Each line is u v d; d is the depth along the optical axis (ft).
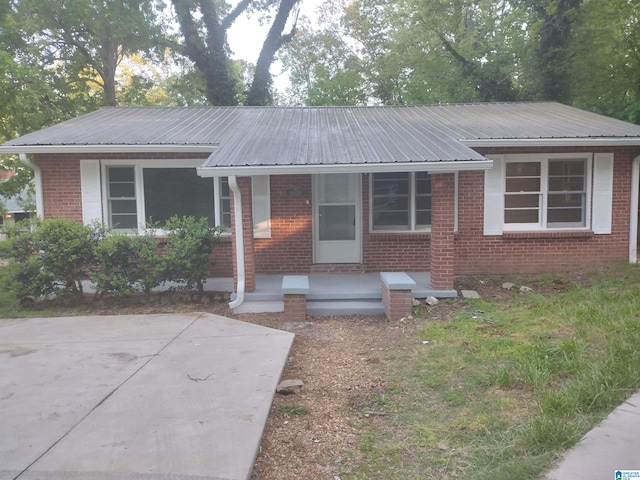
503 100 64.08
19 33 50.39
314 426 13.38
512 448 11.53
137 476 10.36
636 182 32.63
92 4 52.95
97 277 27.32
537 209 33.35
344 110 41.50
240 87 77.71
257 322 24.48
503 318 22.61
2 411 13.74
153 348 19.48
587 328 19.51
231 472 10.48
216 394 14.74
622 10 49.03
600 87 50.75
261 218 32.55
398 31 84.89
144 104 69.46
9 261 28.32
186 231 27.99
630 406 13.17
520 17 63.93
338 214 32.94
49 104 55.77
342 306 25.84
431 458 11.58
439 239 26.61
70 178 31.58
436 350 18.88
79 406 14.01
